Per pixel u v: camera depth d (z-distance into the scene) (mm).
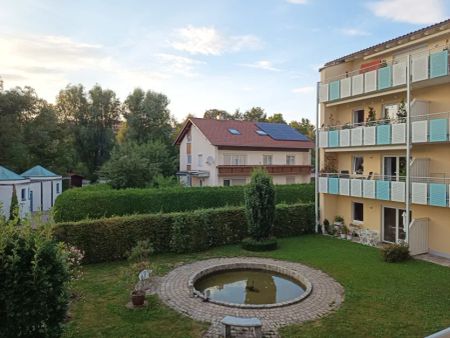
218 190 26219
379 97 18531
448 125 14203
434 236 15930
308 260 14953
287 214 20094
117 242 15250
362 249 16906
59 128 45031
